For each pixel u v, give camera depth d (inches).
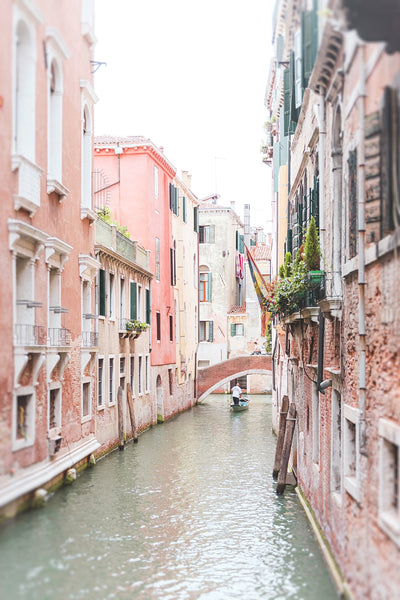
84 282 696.4
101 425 807.7
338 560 401.4
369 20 246.8
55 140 558.9
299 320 626.5
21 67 474.0
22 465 460.1
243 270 2183.8
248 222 2306.8
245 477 725.9
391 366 295.0
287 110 685.9
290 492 651.5
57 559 410.6
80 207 642.2
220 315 1946.4
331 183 462.0
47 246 518.0
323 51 424.2
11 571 382.6
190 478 713.6
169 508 577.6
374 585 302.2
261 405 1633.9
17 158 431.5
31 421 481.7
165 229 1300.4
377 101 315.9
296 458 721.0
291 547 472.4
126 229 1055.6
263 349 1913.1
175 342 1396.4
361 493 339.6
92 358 701.9
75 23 606.2
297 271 550.0
